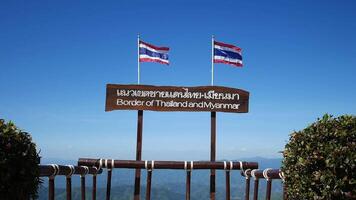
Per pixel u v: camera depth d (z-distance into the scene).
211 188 14.21
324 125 8.42
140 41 15.67
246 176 13.59
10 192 6.52
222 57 15.89
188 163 13.59
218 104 15.07
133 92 14.87
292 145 8.78
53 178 9.70
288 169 8.89
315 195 8.13
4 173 6.41
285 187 9.43
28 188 6.87
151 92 14.92
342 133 8.12
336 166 7.87
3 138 6.48
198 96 15.05
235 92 15.16
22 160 6.68
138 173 14.09
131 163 13.45
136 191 14.05
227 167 13.66
